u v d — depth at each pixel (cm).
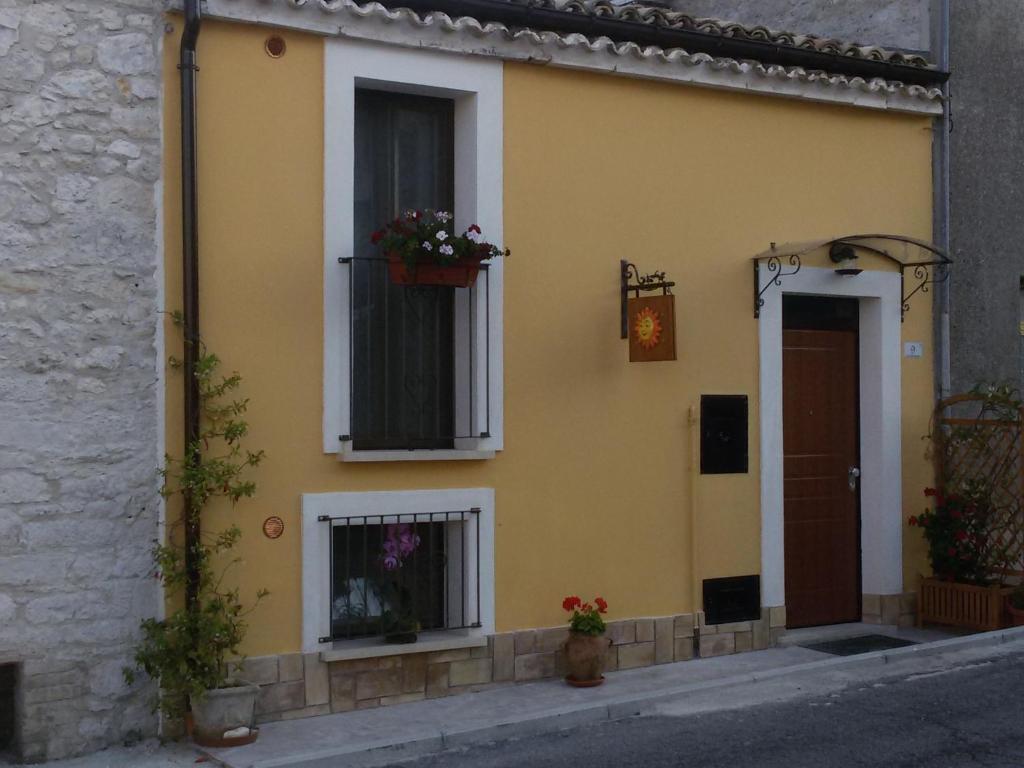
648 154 795
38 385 602
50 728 601
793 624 873
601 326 773
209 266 646
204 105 646
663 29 786
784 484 873
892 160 907
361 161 726
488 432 724
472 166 733
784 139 854
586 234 769
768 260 841
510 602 737
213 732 612
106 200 620
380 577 716
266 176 663
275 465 662
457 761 604
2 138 595
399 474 701
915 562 906
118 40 623
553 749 621
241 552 651
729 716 674
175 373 633
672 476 800
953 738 616
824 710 680
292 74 671
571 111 765
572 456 761
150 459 628
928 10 938
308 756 593
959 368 944
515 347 741
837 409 897
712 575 812
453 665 716
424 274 685
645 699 698
